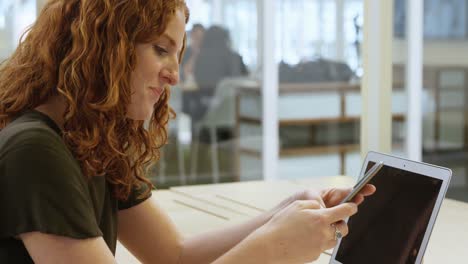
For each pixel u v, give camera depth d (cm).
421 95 503
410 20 492
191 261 148
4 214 106
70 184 108
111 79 110
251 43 480
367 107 340
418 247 127
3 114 118
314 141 505
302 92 494
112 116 114
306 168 509
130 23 112
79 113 113
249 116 491
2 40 420
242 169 498
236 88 485
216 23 473
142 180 135
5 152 107
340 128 508
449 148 521
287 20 482
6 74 121
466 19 506
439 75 509
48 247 106
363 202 143
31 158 106
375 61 337
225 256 115
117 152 116
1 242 110
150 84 116
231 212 216
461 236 183
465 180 527
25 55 120
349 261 142
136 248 147
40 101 118
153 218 146
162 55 118
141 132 128
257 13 477
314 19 486
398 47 495
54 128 115
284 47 485
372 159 147
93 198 119
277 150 500
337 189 146
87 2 111
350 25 491
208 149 490
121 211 143
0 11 417
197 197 239
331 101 502
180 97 479
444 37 506
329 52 493
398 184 137
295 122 499
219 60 478
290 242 116
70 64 112
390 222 136
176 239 149
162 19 114
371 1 334
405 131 506
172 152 485
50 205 106
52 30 116
